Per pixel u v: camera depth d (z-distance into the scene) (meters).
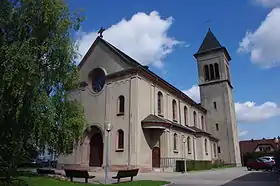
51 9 14.84
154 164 28.91
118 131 28.22
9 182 13.89
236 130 51.06
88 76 33.00
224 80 50.47
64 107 16.58
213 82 51.59
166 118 33.12
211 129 49.53
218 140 48.38
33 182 14.85
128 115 27.84
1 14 13.92
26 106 13.17
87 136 31.08
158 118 29.03
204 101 51.62
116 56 30.98
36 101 13.45
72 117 17.92
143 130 27.98
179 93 37.78
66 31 15.84
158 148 29.23
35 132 13.85
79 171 16.08
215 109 50.16
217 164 41.69
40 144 14.77
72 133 17.73
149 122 27.59
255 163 32.69
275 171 29.22
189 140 36.75
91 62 33.38
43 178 16.67
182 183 16.56
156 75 31.98
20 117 13.15
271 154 55.06
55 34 15.16
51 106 14.32
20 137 13.45
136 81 28.34
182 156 33.00
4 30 14.05
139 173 25.52
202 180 18.64
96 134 31.20
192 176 22.31
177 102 37.50
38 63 14.08
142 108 28.45
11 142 13.52
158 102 32.34
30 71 12.95
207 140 41.56
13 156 13.70
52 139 15.45
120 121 28.27
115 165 27.09
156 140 29.20
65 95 16.45
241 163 52.59
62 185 14.48
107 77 30.88
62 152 17.62
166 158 28.42
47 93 14.77
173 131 31.83
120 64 30.33
